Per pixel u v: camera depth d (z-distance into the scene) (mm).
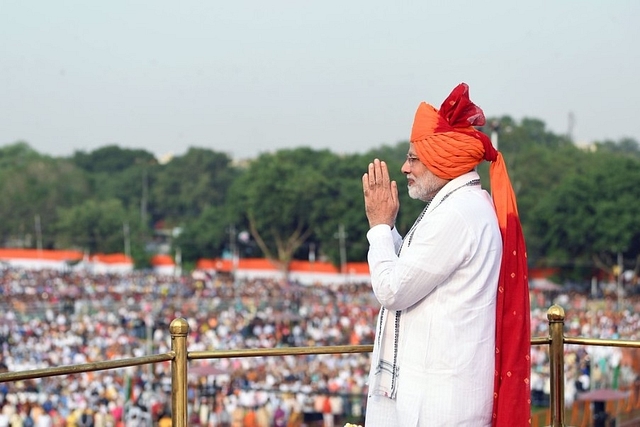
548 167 184250
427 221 8758
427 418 8547
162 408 47938
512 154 198000
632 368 47125
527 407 8766
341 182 186750
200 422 46562
